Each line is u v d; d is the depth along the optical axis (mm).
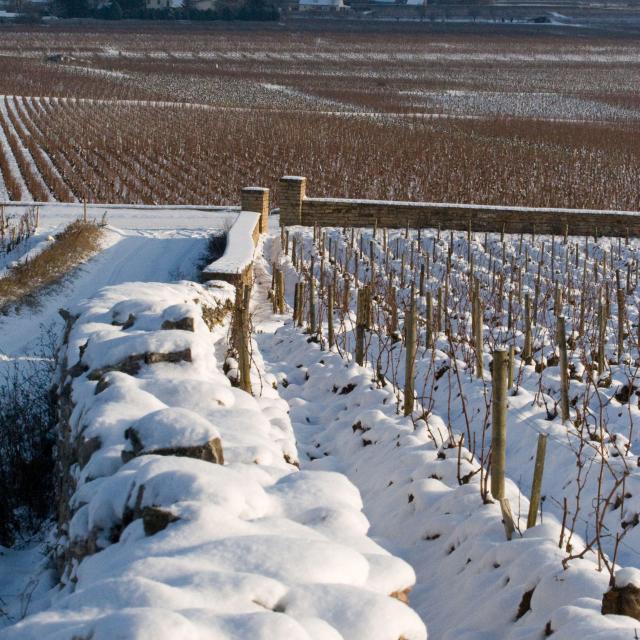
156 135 55906
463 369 16422
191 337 9445
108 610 4492
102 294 13375
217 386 8430
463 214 31984
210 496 5785
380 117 70875
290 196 32312
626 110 85500
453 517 9789
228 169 46156
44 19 159125
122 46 126000
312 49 133250
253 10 171500
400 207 32156
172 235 31641
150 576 4875
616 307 24125
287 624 4312
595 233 31453
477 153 52156
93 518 6258
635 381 16188
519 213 31719
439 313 20094
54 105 69750
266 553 5125
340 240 30609
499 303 22328
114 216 34125
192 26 156375
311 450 13453
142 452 6660
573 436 12922
